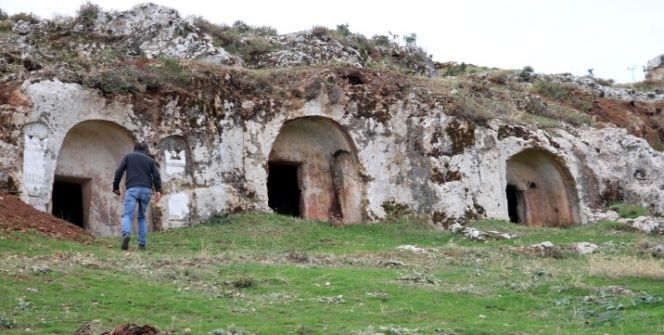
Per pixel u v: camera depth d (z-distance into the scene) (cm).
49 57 2372
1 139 1856
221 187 2150
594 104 3734
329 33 3444
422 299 1215
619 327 1059
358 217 2428
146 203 1605
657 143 3716
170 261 1407
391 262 1562
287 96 2361
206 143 2153
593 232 2305
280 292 1220
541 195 2792
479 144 2486
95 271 1245
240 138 2244
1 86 1942
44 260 1291
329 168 2511
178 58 2489
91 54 2652
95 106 2009
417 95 2567
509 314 1155
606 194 2775
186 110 2142
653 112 4034
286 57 3088
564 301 1229
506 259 1725
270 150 2298
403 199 2445
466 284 1370
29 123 1895
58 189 2177
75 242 1554
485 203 2438
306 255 1581
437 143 2433
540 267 1588
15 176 1845
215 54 2803
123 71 2098
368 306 1160
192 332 953
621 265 1507
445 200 2372
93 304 1055
